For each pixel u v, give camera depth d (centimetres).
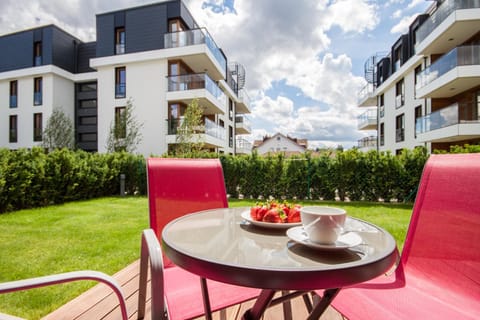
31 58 1573
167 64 1302
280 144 3569
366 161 666
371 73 2014
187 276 128
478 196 109
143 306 150
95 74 1619
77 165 677
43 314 173
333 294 90
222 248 85
